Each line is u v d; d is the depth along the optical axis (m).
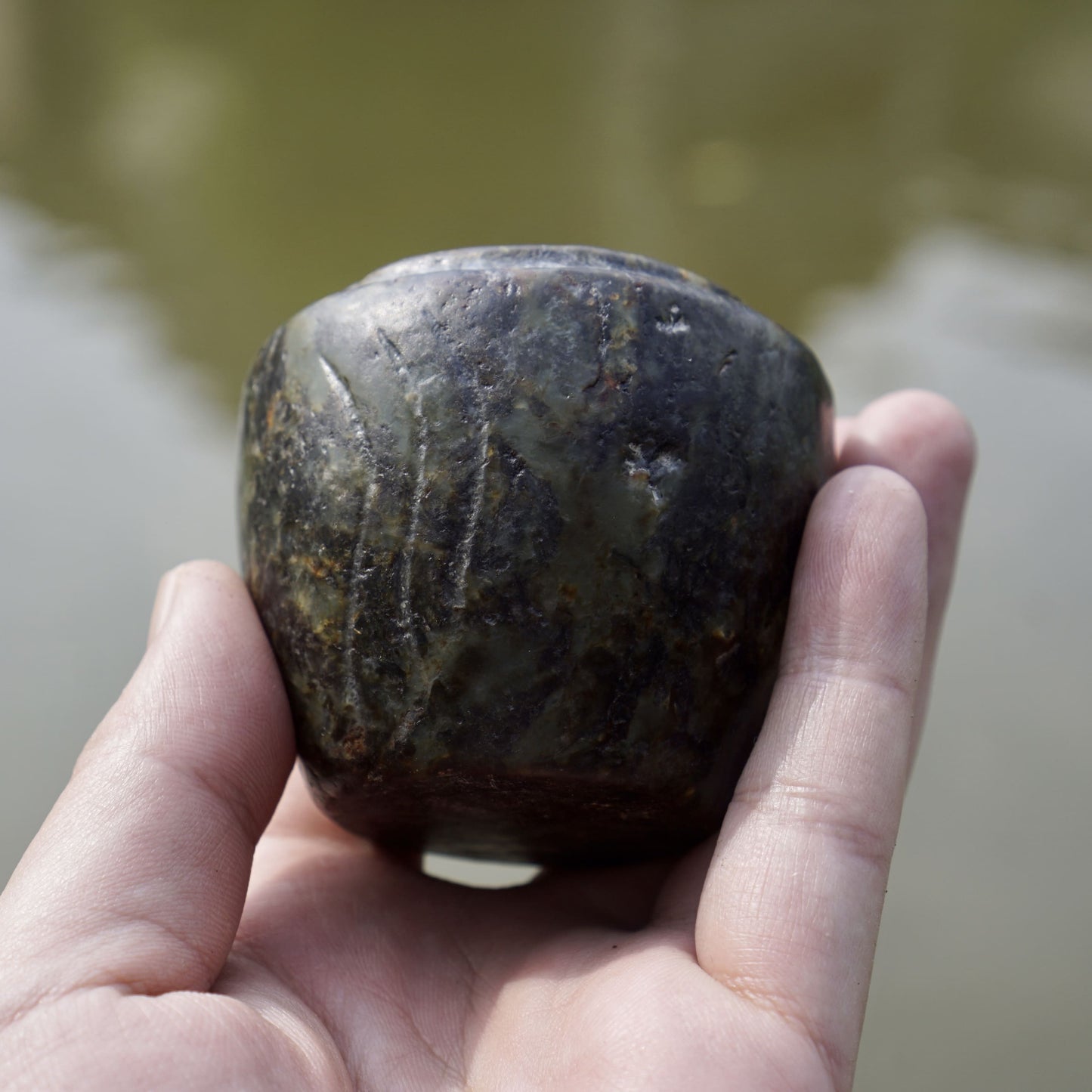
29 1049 0.28
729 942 0.29
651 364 0.29
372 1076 0.30
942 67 0.81
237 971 0.30
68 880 0.29
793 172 0.68
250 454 0.31
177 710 0.30
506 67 0.87
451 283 0.30
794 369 0.31
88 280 0.59
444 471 0.29
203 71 0.86
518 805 0.30
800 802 0.30
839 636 0.30
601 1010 0.29
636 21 0.94
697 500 0.29
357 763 0.30
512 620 0.29
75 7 0.95
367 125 0.78
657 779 0.30
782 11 0.92
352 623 0.30
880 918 0.30
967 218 0.62
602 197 0.67
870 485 0.31
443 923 0.32
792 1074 0.28
